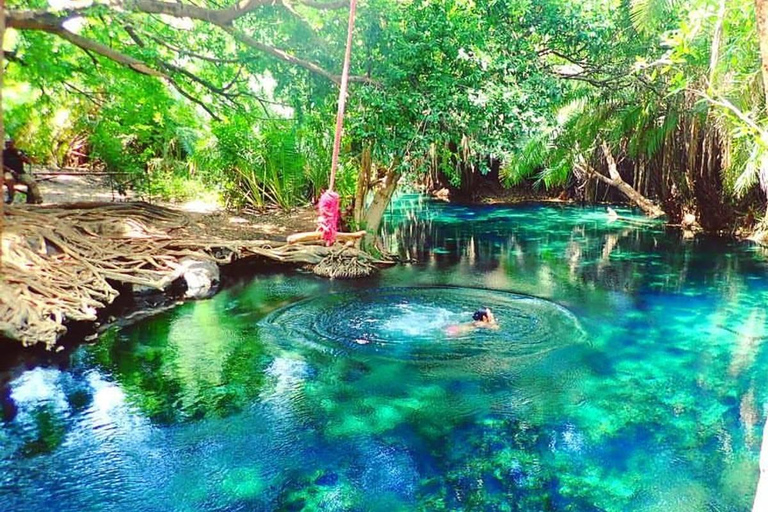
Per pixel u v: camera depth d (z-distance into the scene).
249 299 11.44
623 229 20.47
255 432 6.75
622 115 17.58
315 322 10.05
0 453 6.29
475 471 6.08
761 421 7.04
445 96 11.67
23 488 5.74
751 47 12.07
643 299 11.77
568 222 22.11
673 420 7.05
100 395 7.55
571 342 9.28
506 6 12.38
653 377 8.16
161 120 18.48
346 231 15.14
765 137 6.57
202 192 20.78
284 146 19.16
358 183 14.83
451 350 8.86
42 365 8.40
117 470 6.05
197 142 21.25
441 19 11.62
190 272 12.05
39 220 11.75
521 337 9.46
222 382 7.90
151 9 10.20
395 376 8.03
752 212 18.89
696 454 6.38
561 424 6.94
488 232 19.83
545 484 5.89
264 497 5.67
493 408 7.26
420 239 18.39
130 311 10.70
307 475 6.00
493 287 12.50
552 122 13.05
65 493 5.68
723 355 8.93
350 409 7.23
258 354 8.74
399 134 12.14
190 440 6.58
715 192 19.05
